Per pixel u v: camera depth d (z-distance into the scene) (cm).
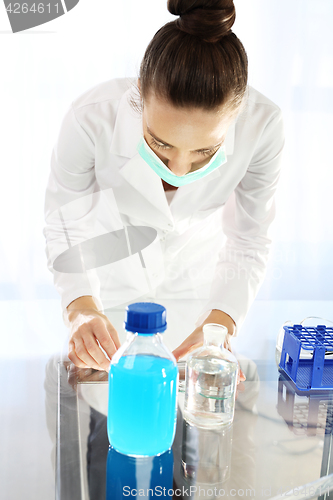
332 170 262
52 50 229
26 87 234
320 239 271
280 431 75
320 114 254
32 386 89
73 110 119
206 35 79
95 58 230
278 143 122
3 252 253
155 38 82
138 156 114
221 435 73
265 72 247
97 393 85
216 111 81
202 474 64
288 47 244
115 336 99
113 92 120
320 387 89
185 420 77
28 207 250
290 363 98
